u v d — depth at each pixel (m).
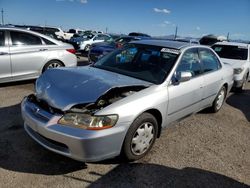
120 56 4.59
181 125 4.96
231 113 6.02
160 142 4.17
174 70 4.03
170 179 3.25
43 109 3.26
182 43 4.79
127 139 3.26
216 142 4.41
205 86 4.79
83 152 2.95
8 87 6.71
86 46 17.97
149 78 3.94
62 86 3.42
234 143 4.45
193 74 4.54
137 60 4.39
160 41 4.89
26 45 6.75
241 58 8.70
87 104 3.10
